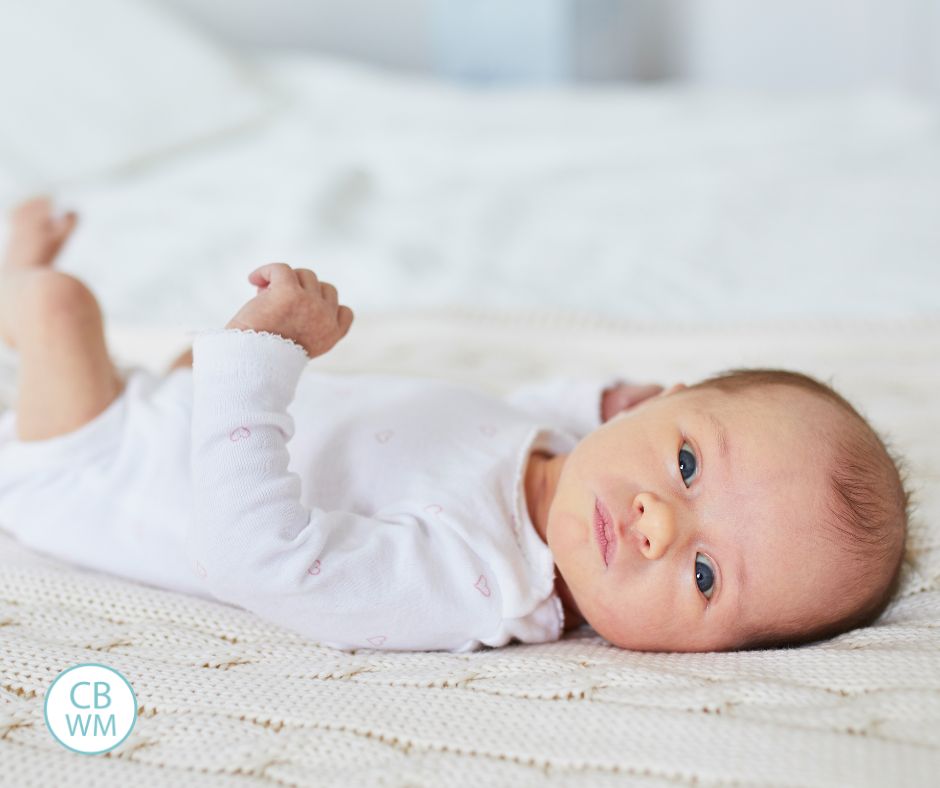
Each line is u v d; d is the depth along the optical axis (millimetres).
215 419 924
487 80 3516
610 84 3748
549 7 3408
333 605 924
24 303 1085
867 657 860
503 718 810
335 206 2148
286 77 2895
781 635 992
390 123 2709
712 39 4023
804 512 975
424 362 1558
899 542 1016
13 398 1320
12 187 2129
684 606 966
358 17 3459
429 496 1015
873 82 4008
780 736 759
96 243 1960
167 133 2420
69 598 958
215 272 1828
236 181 2295
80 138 2285
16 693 843
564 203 2266
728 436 1008
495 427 1131
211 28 3256
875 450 1042
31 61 2340
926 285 1823
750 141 2594
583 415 1275
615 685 843
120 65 2451
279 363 946
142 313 1664
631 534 976
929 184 2314
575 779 740
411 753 777
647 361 1625
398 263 1891
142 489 1073
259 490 910
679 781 733
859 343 1629
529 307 1772
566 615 1082
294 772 759
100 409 1110
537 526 1093
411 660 911
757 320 1720
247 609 961
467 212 2176
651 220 2164
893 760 732
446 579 968
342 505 1036
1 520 1109
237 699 831
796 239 2059
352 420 1090
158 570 1049
